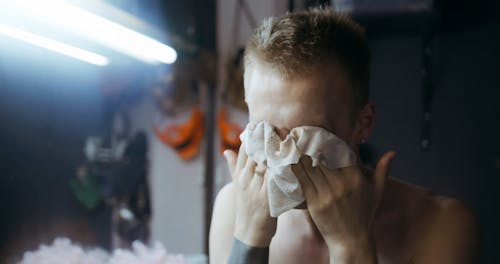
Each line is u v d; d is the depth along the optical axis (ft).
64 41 4.00
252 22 7.60
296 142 2.40
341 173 2.49
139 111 7.27
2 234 4.74
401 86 6.89
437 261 2.80
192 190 7.49
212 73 7.03
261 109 2.47
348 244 2.50
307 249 2.99
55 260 4.56
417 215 2.93
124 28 3.79
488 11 6.50
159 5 4.53
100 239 6.48
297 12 2.74
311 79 2.38
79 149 6.14
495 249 6.52
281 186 2.45
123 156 6.95
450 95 6.69
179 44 5.16
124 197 6.93
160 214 7.49
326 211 2.50
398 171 6.89
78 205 6.05
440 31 6.65
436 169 6.77
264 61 2.43
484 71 6.56
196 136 7.38
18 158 4.95
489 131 6.56
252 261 2.60
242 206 2.63
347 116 2.54
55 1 3.05
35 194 5.20
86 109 6.22
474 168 6.63
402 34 6.82
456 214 2.91
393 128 6.92
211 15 7.09
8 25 3.51
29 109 5.08
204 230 7.38
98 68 5.90
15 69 4.80
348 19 2.75
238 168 2.66
